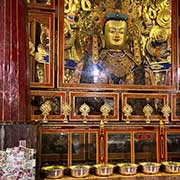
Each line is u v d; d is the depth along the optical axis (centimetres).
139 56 227
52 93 213
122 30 225
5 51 177
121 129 219
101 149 214
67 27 217
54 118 211
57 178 196
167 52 231
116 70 223
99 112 219
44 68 212
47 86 212
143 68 227
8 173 167
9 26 179
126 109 219
